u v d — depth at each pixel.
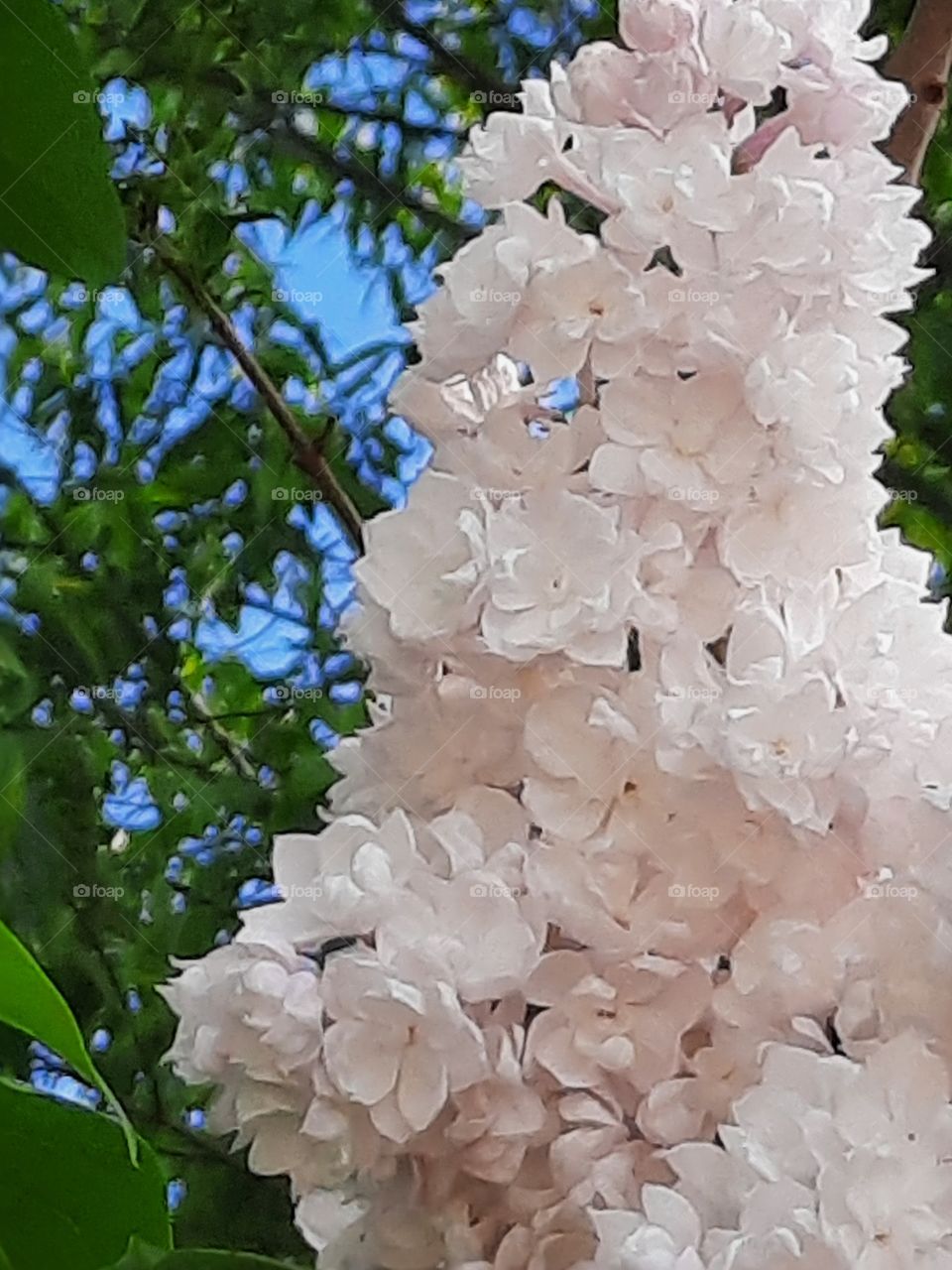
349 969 0.26
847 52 0.32
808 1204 0.25
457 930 0.27
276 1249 0.54
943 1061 0.27
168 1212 0.26
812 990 0.28
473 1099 0.27
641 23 0.30
